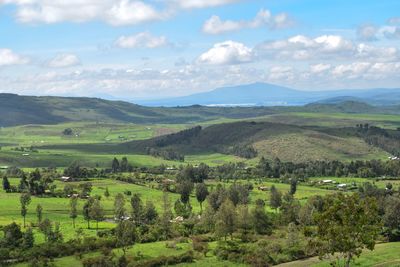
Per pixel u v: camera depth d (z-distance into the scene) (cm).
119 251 15862
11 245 15875
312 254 14638
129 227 17275
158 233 18200
